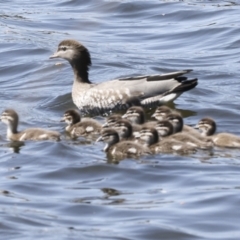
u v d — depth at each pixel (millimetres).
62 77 24781
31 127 19719
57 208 14984
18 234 13938
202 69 25453
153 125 18484
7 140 18641
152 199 15281
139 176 16375
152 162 17000
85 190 15805
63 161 17234
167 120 18422
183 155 17359
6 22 31141
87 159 17312
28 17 31922
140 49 28016
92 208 14930
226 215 14562
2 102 22359
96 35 29719
